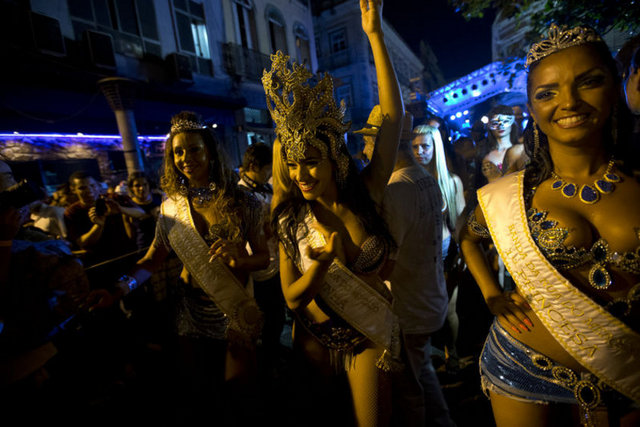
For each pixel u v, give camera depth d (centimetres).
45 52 640
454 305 232
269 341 247
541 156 100
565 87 82
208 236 176
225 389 172
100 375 241
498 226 106
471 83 964
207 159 173
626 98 97
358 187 131
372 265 133
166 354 276
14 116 650
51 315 147
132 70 834
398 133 131
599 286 88
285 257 138
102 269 272
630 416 94
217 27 1064
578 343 93
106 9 779
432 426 169
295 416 148
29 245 145
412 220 154
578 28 82
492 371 115
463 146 454
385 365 133
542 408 104
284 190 134
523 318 104
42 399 155
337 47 1909
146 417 216
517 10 446
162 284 295
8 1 598
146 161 865
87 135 774
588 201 89
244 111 1156
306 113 113
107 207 270
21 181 126
